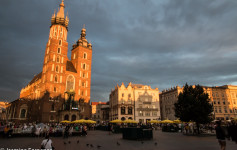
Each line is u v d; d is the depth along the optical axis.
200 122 41.72
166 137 32.88
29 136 34.53
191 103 42.53
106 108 120.44
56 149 19.75
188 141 26.61
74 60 100.94
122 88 95.31
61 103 83.19
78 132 38.31
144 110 93.94
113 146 21.92
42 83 86.88
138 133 29.12
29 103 89.12
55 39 89.56
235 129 17.03
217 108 93.38
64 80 87.12
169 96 103.56
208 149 19.39
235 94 100.69
